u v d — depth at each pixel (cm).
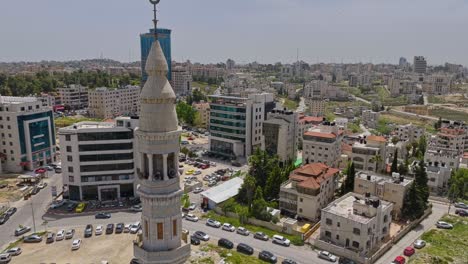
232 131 18238
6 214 11162
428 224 11350
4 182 13975
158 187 3284
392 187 11494
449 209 12400
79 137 12119
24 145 15362
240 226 10850
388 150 17200
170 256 3297
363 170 14962
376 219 9500
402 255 9362
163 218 3300
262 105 18662
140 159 3341
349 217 9394
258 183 13575
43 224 10712
